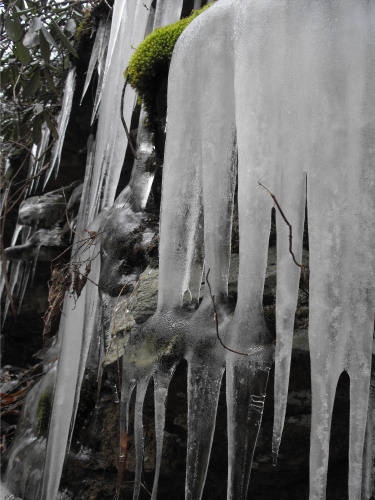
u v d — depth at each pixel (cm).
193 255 204
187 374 190
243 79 178
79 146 449
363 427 153
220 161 189
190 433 181
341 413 187
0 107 481
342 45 164
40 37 347
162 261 200
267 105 172
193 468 178
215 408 179
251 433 165
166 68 249
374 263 156
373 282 155
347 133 160
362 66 161
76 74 408
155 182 277
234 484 164
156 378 192
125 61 313
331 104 163
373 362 169
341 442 194
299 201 166
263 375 167
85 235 304
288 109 170
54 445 252
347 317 157
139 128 293
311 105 166
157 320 198
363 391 154
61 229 452
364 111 159
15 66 439
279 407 158
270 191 168
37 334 462
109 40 341
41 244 441
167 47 244
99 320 279
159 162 274
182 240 200
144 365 197
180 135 201
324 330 157
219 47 193
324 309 157
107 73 332
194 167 200
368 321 155
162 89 254
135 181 281
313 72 167
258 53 175
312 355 158
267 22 176
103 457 237
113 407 243
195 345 185
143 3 317
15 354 465
